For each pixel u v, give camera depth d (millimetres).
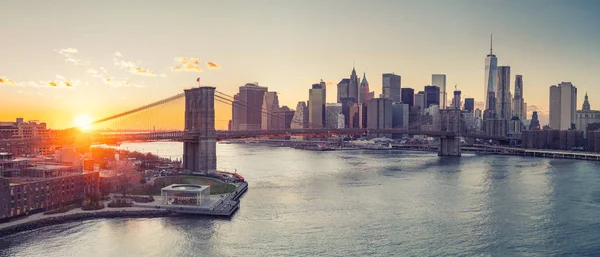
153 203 151750
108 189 167125
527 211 151750
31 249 109875
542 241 120000
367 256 108375
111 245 113500
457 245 116438
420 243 117688
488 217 143500
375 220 139250
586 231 128500
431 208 156000
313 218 140625
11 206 127125
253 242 117062
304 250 111812
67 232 122875
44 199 138375
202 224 132375
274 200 167875
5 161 163125
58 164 176250
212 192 173625
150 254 108000
